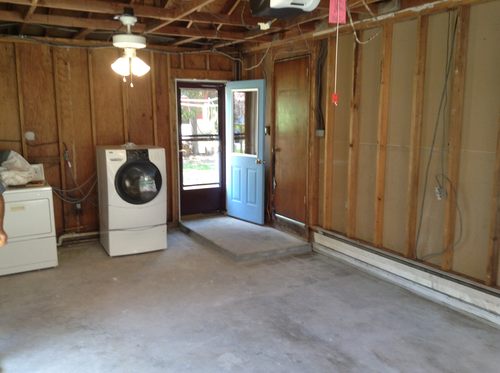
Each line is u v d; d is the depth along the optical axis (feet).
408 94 11.81
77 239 16.80
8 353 8.87
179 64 18.08
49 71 15.52
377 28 12.51
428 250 11.70
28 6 11.51
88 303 11.30
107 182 14.38
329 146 14.74
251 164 18.29
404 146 12.11
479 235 10.31
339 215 14.94
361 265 13.70
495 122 9.70
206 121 19.45
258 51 17.99
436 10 10.50
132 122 17.35
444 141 10.94
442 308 11.01
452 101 10.44
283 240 16.20
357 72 13.23
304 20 13.16
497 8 9.43
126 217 14.87
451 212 10.72
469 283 10.33
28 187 13.29
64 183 16.22
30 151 15.56
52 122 15.84
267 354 8.87
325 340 9.45
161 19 12.90
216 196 20.38
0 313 10.68
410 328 9.98
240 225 18.37
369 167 13.42
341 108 14.34
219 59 19.07
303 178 16.07
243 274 13.44
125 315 10.62
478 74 9.95
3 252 12.98
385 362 8.60
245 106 18.67
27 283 12.62
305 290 12.20
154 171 15.03
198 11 12.62
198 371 8.25
